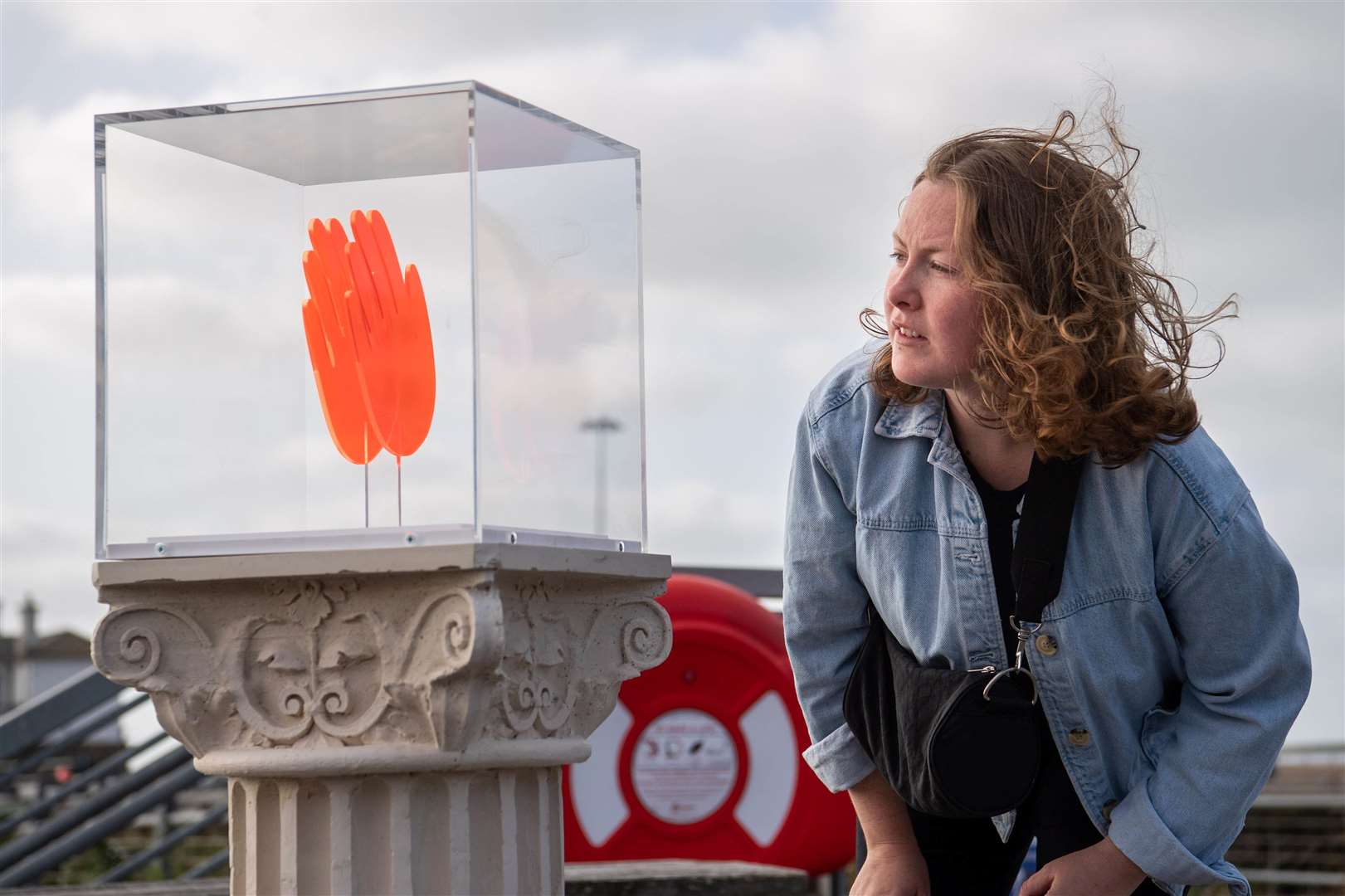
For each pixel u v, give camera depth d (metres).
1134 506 1.97
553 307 2.06
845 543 2.24
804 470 2.28
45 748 5.08
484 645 1.84
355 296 1.95
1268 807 8.98
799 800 4.16
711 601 4.25
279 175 1.99
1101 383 1.91
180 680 2.00
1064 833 2.14
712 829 4.18
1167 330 1.99
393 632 1.94
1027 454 2.06
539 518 2.02
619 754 4.18
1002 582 2.08
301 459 1.98
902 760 2.14
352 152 1.93
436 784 2.00
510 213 1.95
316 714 1.97
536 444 2.01
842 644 2.31
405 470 1.91
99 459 2.05
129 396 2.05
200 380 2.02
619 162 2.26
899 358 2.02
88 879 6.72
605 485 2.18
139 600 2.01
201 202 2.02
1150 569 2.00
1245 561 1.96
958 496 2.08
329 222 1.96
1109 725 2.07
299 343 1.98
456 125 1.88
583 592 2.19
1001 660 2.08
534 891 2.10
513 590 2.01
